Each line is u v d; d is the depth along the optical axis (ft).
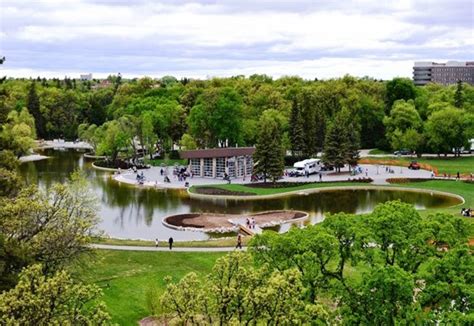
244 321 86.89
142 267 186.70
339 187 372.79
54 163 513.45
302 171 425.28
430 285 103.19
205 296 87.61
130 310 148.77
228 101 499.51
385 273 99.40
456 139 508.94
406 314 97.40
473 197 332.39
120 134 485.56
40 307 83.41
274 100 586.04
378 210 127.75
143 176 412.16
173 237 248.11
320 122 514.68
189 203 327.88
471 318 86.58
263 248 119.65
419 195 349.41
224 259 92.27
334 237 116.57
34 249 136.05
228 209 310.24
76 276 154.30
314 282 114.83
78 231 157.38
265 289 85.25
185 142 497.46
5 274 114.42
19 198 147.84
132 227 267.59
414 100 631.15
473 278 102.06
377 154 560.20
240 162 425.28
